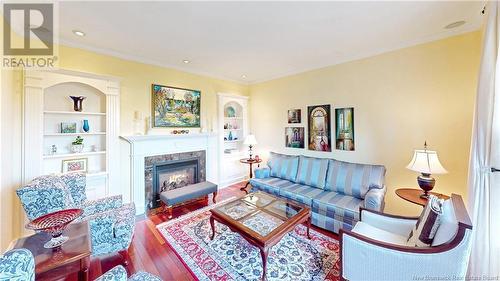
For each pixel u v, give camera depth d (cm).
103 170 300
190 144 394
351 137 330
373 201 235
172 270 193
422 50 262
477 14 204
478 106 165
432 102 258
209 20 214
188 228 270
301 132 401
